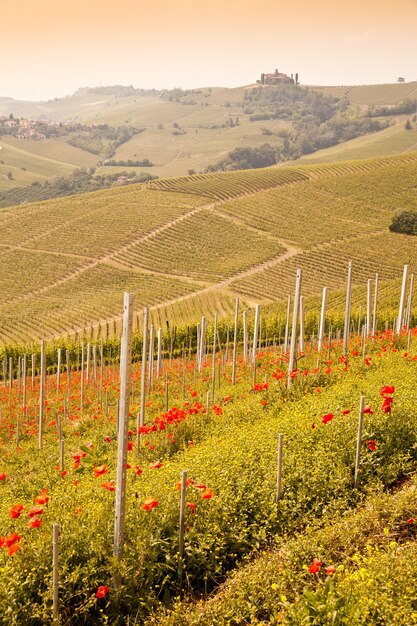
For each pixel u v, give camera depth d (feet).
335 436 33.76
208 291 311.88
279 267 339.98
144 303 297.53
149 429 40.45
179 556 25.02
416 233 367.04
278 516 27.50
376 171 479.41
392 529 24.94
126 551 24.64
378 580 20.06
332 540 24.29
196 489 28.60
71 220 437.99
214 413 48.62
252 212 431.43
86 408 87.81
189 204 457.27
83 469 36.65
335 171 512.22
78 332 256.73
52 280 352.69
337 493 29.22
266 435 36.45
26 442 72.74
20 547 24.20
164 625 21.65
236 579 23.12
